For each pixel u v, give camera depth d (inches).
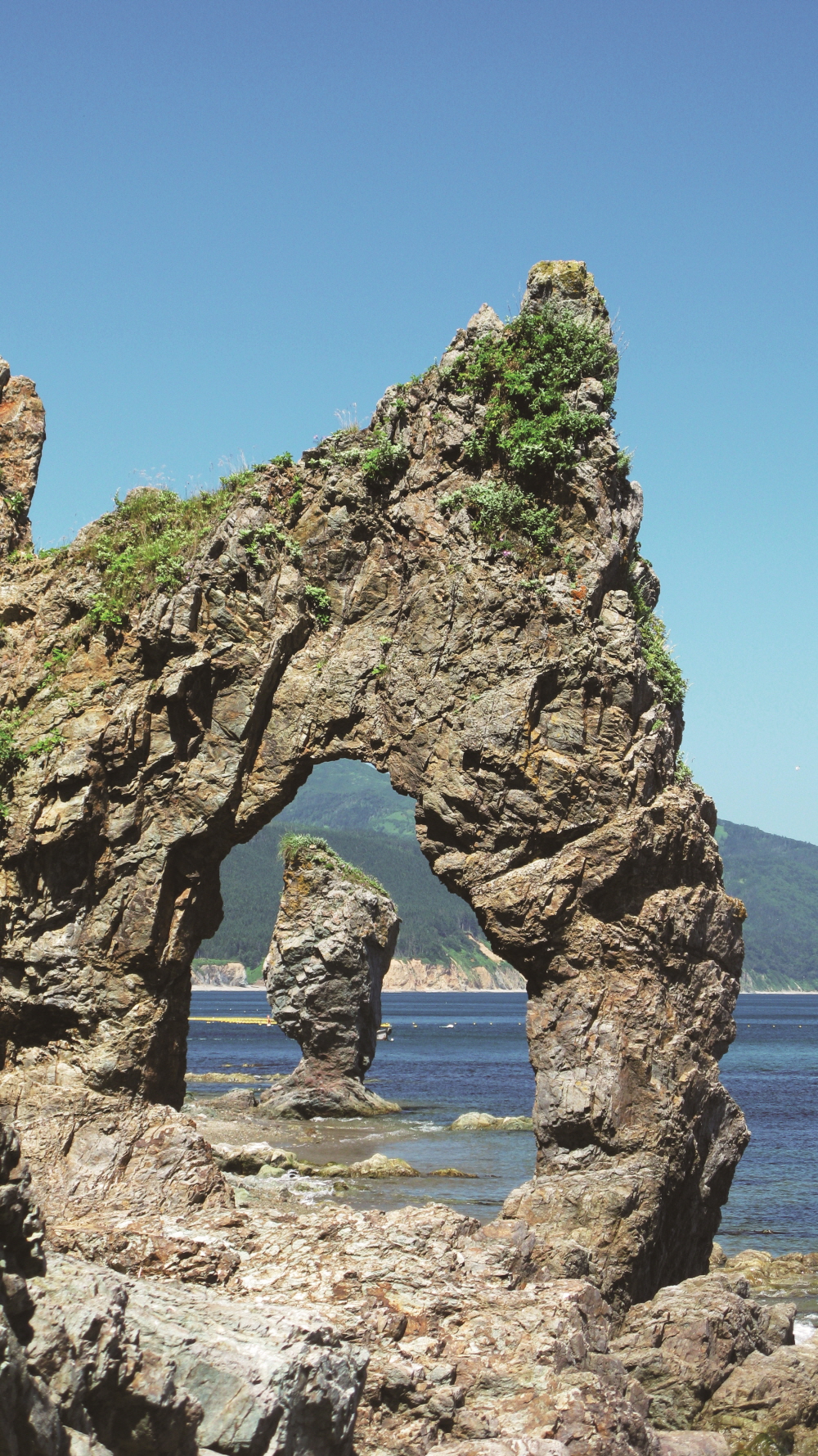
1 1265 408.5
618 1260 763.4
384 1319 596.1
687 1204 842.8
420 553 890.7
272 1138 1809.8
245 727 887.7
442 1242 699.4
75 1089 857.5
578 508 868.6
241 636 894.4
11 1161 451.5
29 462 1031.0
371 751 894.4
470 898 852.0
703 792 899.4
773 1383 691.4
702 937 870.4
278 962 2178.9
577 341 882.8
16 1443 359.6
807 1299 1020.5
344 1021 2158.0
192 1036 5925.2
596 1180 786.2
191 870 906.7
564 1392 553.3
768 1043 6141.7
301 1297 620.1
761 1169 1817.2
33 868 881.5
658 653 912.3
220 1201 832.3
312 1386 452.8
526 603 845.2
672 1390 678.5
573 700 839.7
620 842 824.9
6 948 878.4
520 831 836.0
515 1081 3115.2
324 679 900.6
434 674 866.1
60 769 874.8
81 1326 412.2
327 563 921.5
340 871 2225.6
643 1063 817.5
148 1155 838.5
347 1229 719.7
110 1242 664.4
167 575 897.5
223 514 927.0
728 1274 796.6
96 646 911.7
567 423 864.9
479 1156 1648.6
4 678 929.5
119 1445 414.3
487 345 901.8
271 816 927.0
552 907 823.7
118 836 884.6
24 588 964.0
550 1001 833.5
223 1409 429.7
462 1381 570.9
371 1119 2095.2
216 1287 631.8
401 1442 524.4
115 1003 876.6
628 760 840.3
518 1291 666.8
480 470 894.4
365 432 941.2
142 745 890.7
